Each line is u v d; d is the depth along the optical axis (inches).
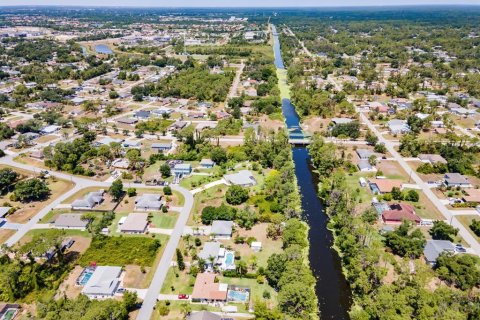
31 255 5285.4
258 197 6988.2
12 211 6569.9
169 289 4901.6
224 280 5083.7
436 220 6318.9
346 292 4968.0
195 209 6663.4
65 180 7765.8
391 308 4293.8
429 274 4825.3
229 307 4626.0
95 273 5029.5
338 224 6151.6
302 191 7529.5
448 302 4416.8
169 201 6904.5
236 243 5787.4
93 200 6801.2
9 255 5541.3
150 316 4498.0
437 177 7815.0
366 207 6707.7
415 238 5649.6
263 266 5285.4
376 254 4963.1
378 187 7190.0
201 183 7559.1
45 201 6988.2
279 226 5984.3
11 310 4584.2
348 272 5162.4
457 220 6358.3
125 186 7495.1
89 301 4431.6
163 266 5310.0
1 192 7258.9
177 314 4527.6
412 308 4301.2
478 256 5438.0
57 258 5413.4
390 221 6225.4
